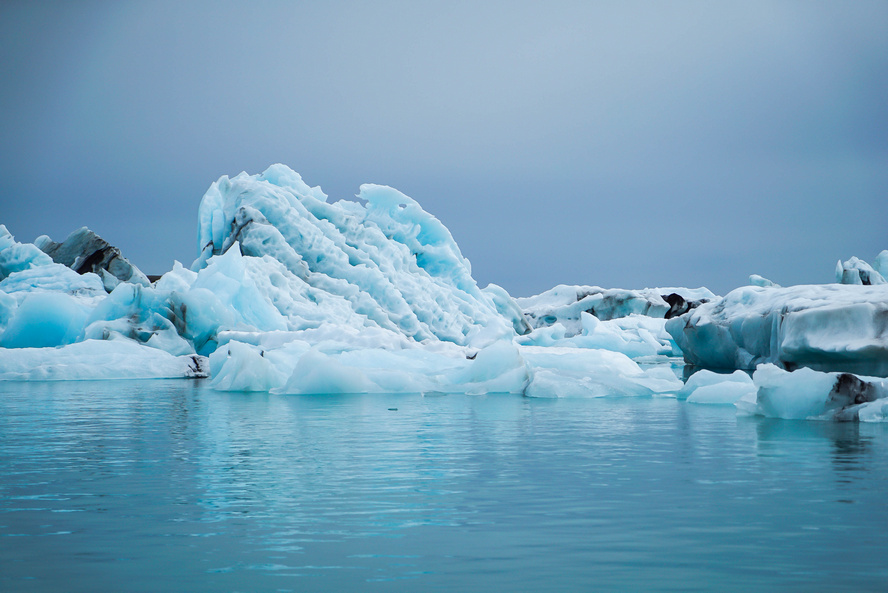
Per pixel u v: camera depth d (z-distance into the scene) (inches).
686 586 112.7
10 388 494.9
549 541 135.6
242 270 779.4
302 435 273.7
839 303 524.7
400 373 482.6
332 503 164.1
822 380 321.4
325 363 467.8
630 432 282.5
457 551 129.5
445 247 1106.7
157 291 711.1
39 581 114.4
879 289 560.7
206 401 408.5
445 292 1026.1
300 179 1070.4
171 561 123.6
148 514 154.4
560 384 449.7
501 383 476.1
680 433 278.5
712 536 138.4
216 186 999.6
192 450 238.4
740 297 687.7
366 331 716.7
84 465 210.7
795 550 129.8
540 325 1395.2
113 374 584.4
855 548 130.8
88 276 991.6
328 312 828.0
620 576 117.0
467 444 252.4
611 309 1386.6
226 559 124.9
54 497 169.8
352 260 967.0
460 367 547.2
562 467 208.2
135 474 197.2
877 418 306.7
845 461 215.9
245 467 207.9
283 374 499.8
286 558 125.5
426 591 110.4
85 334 668.7
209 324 704.4
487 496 171.2
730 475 195.8
